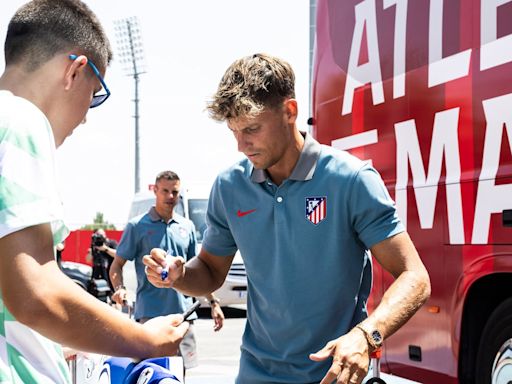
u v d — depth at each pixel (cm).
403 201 466
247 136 247
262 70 244
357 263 257
